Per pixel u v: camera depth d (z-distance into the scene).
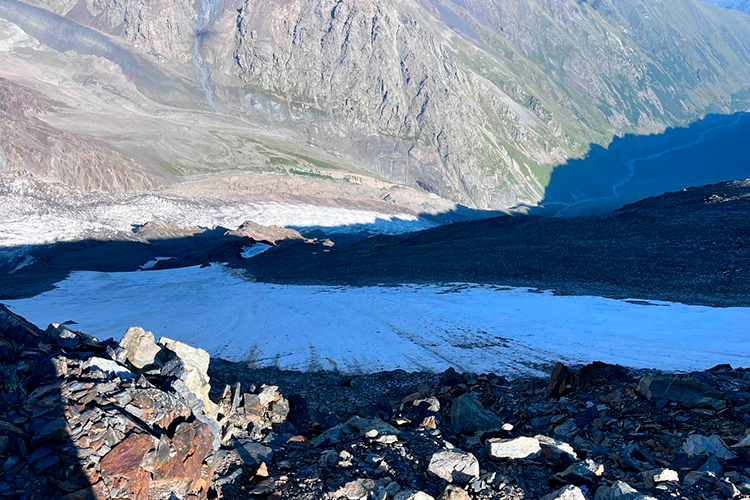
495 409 14.79
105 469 6.88
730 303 33.12
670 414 12.04
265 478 8.55
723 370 16.34
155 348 10.30
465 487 8.32
